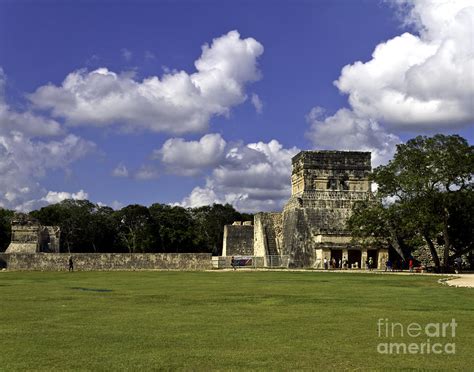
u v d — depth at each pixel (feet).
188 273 187.01
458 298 83.71
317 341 48.11
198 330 53.62
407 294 91.56
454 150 187.62
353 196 260.01
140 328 54.85
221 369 38.58
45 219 347.97
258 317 62.49
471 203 186.60
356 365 39.78
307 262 244.42
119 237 369.71
